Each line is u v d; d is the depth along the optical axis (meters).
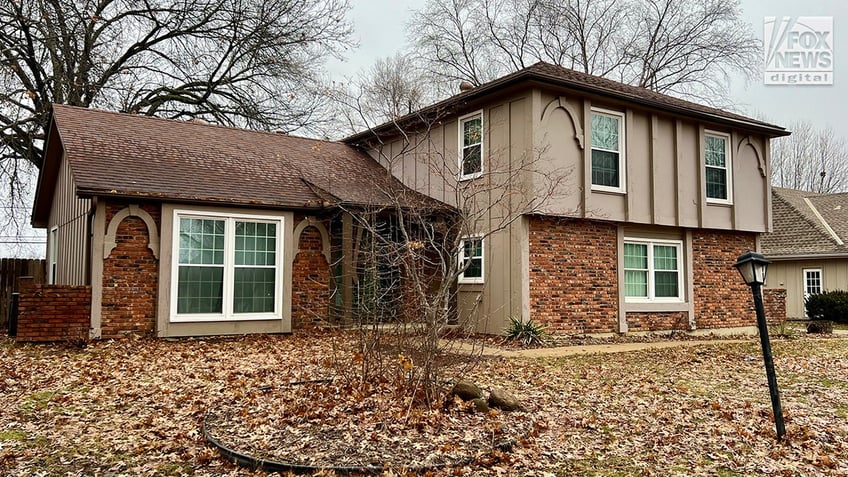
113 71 23.00
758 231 17.58
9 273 17.42
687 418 6.96
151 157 13.79
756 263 6.40
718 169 16.88
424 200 14.26
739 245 17.45
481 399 6.75
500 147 14.20
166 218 12.37
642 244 15.71
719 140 16.97
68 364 9.31
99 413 6.59
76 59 21.73
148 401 7.09
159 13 23.67
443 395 6.76
